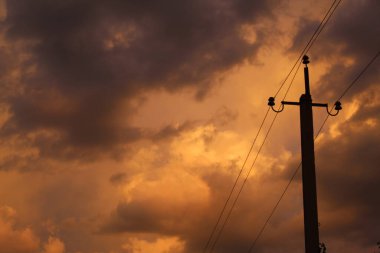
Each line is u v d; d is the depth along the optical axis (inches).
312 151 884.6
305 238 850.8
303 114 904.9
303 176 874.8
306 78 924.0
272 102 919.7
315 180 869.8
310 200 861.8
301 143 892.0
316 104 912.3
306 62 931.3
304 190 868.0
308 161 879.7
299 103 914.1
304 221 858.8
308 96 914.1
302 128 898.1
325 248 850.8
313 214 856.9
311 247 843.4
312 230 850.1
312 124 899.4
